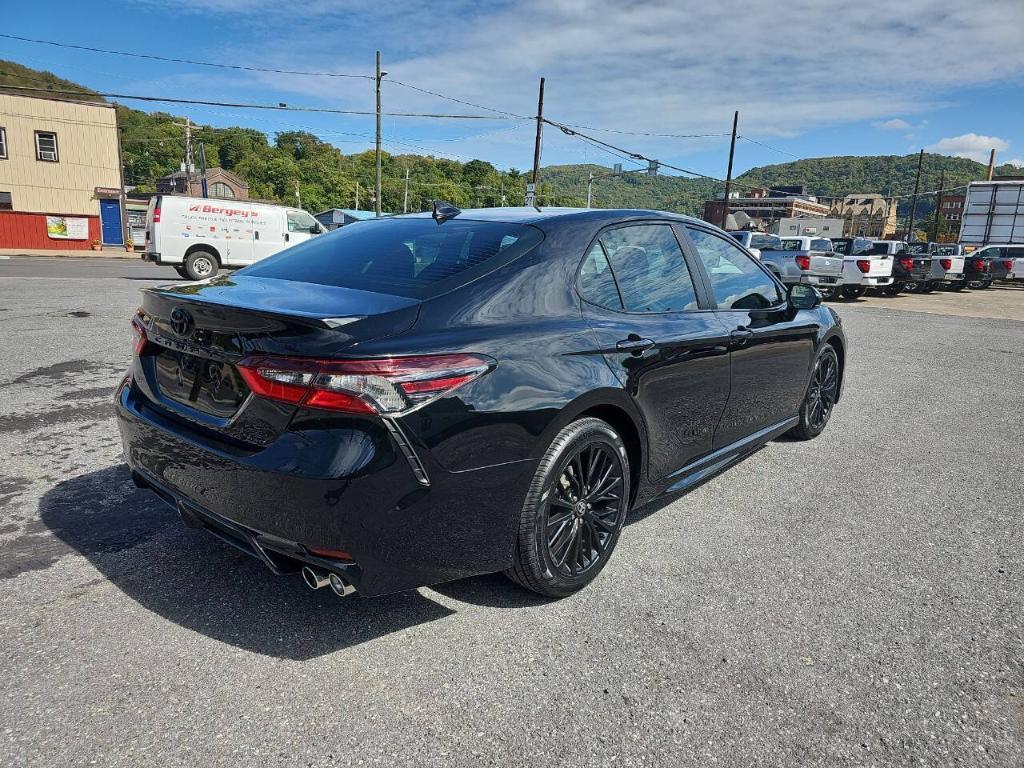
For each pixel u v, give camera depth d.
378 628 2.42
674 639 2.42
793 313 4.15
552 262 2.69
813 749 1.92
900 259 19.41
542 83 30.27
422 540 2.17
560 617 2.54
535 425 2.36
